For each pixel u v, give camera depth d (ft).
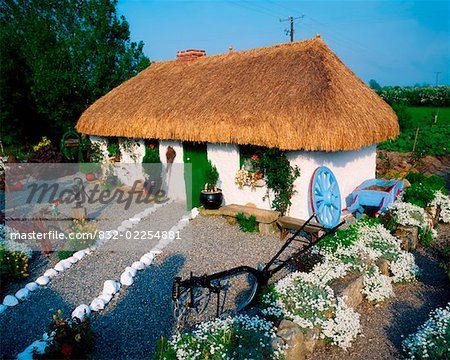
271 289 19.21
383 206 29.58
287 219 27.20
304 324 16.74
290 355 15.35
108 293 20.75
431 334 16.74
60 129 67.05
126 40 70.69
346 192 32.89
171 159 38.42
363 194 30.27
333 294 18.89
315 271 20.86
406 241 27.07
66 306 19.99
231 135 29.73
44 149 54.29
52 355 15.28
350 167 33.01
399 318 19.83
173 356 14.60
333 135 25.41
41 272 23.95
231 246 26.66
